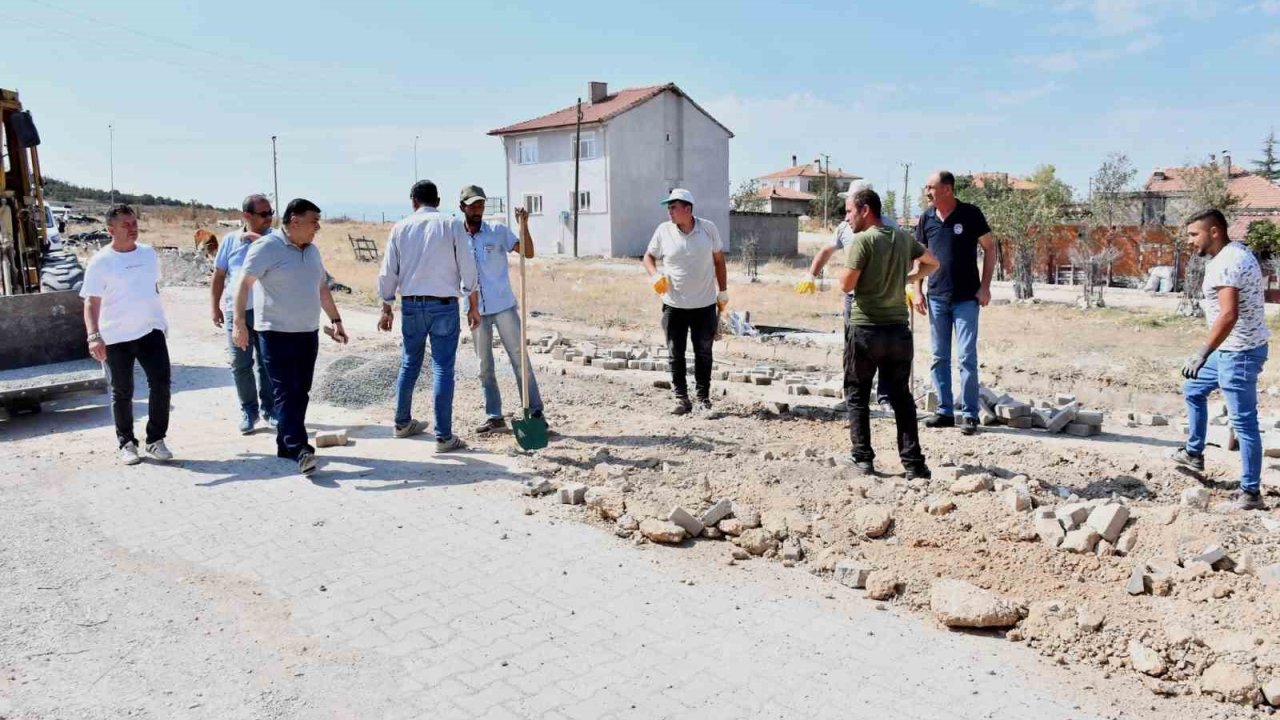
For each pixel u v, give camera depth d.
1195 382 6.61
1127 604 4.40
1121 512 5.09
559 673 3.82
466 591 4.61
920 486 6.03
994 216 32.53
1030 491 5.94
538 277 30.05
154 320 6.79
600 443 7.34
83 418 8.40
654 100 43.56
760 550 5.16
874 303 6.12
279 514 5.68
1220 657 3.86
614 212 42.53
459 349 11.75
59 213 52.50
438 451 7.05
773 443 7.43
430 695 3.66
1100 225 32.97
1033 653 4.07
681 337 8.39
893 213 70.94
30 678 3.78
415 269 7.01
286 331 6.44
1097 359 13.51
